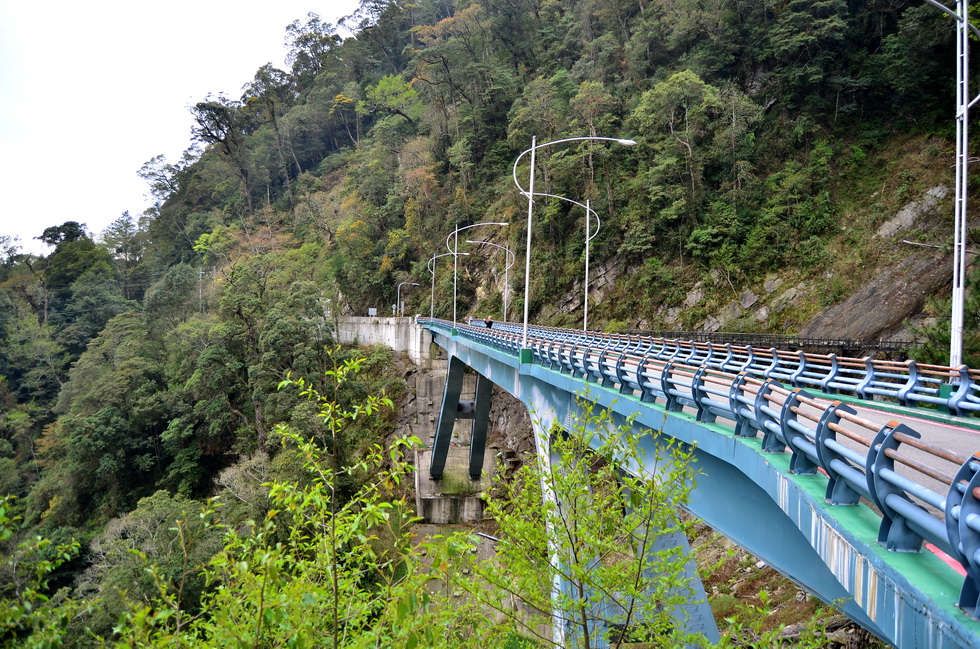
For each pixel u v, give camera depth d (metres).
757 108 60.28
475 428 50.84
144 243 138.75
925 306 45.72
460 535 7.34
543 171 69.06
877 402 15.11
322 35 154.62
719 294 55.09
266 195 129.62
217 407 57.22
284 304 60.19
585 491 8.12
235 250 98.19
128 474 56.69
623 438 11.45
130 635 5.76
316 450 7.20
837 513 6.55
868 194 54.44
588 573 7.86
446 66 92.50
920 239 49.78
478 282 79.38
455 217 82.94
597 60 77.88
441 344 60.41
